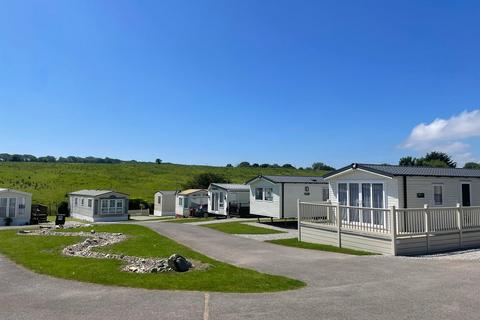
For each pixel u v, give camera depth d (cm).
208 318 671
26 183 6519
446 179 1750
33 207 3959
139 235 2173
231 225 2692
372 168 1727
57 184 6700
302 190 2838
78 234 2302
